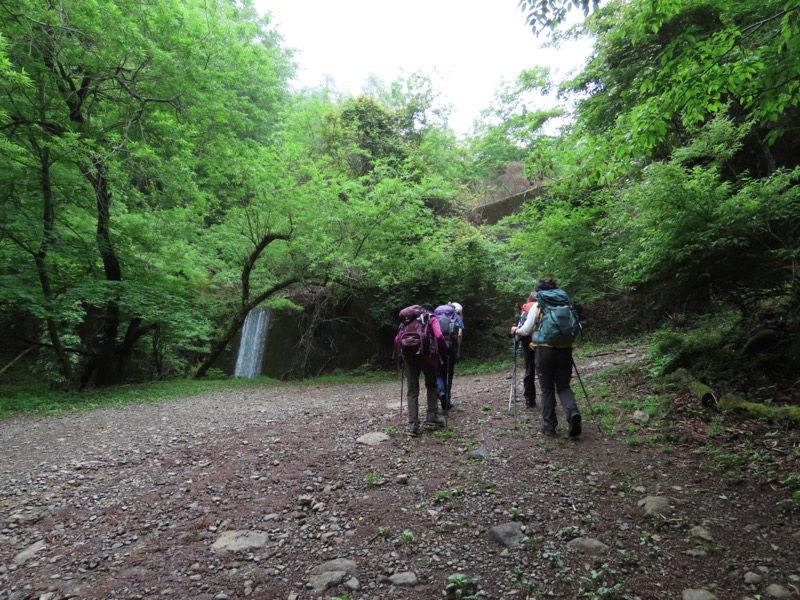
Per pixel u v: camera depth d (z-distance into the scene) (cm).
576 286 1069
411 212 1248
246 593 271
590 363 830
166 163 1027
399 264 1309
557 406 561
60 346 1157
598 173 497
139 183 1142
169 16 937
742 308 562
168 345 1630
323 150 1861
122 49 891
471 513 337
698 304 808
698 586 247
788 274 496
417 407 518
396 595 258
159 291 1117
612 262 899
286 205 1188
